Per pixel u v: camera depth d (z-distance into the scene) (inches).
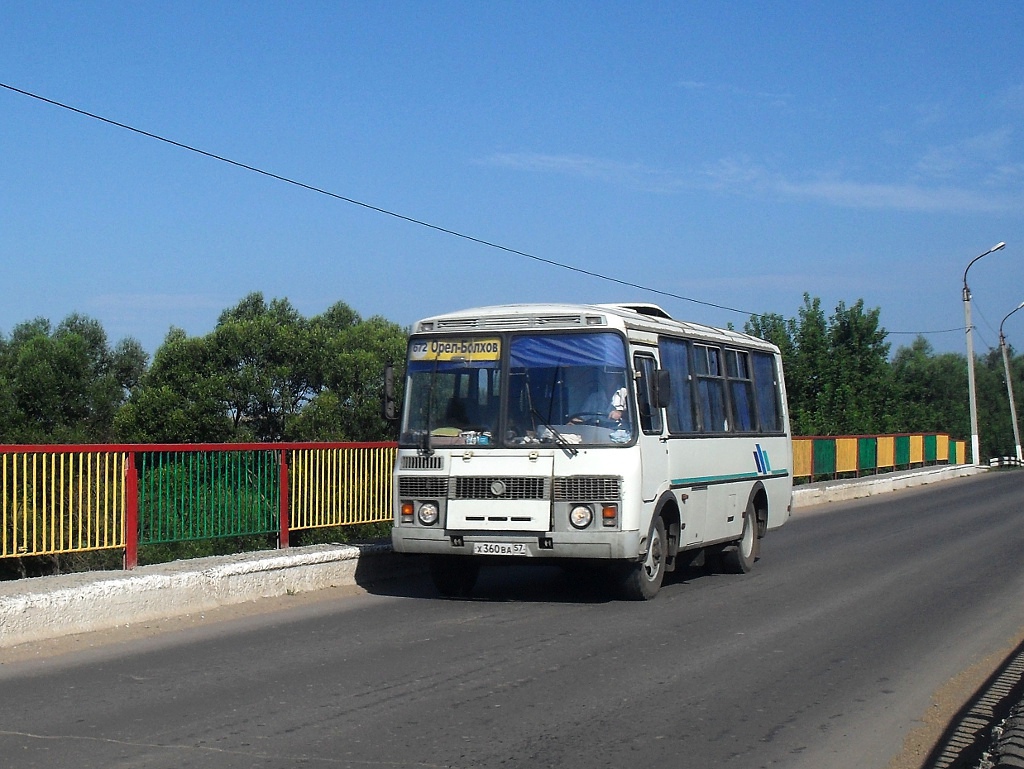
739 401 595.8
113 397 1731.1
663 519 486.3
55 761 230.4
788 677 321.7
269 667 326.3
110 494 413.1
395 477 461.7
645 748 245.3
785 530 855.1
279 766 227.5
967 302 1907.0
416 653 348.8
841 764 237.8
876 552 684.1
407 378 471.8
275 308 1556.3
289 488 509.7
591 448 435.2
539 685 305.0
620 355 445.7
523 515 436.8
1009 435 2760.8
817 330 1863.9
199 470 458.9
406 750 240.1
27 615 353.1
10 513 372.5
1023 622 423.2
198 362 1346.0
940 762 240.2
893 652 361.7
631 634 386.6
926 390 2751.0
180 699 285.9
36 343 1640.0
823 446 1322.6
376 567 525.3
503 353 457.1
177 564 438.0
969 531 824.9
